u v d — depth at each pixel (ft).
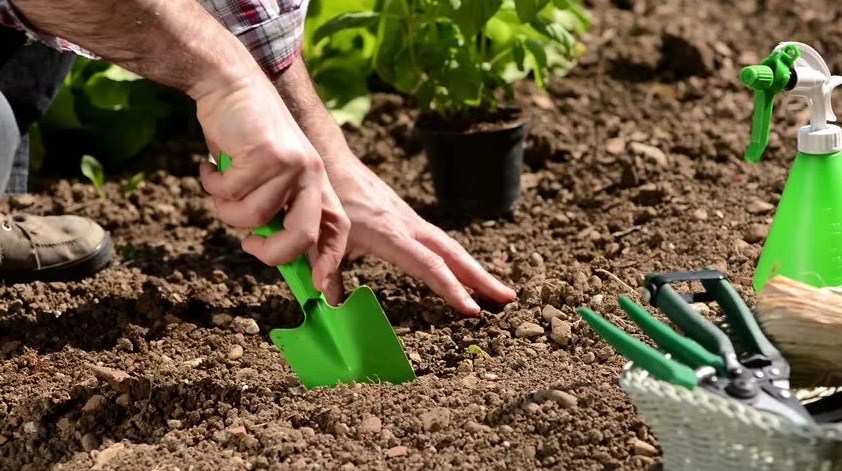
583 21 6.73
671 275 4.67
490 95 6.43
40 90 5.96
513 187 6.38
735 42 7.82
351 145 7.04
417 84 6.37
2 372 5.41
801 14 8.09
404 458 4.78
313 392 5.09
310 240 4.83
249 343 5.51
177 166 6.98
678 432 4.41
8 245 5.84
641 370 4.46
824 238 5.16
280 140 4.74
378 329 5.08
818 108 5.11
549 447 4.75
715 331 4.49
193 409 5.13
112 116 6.98
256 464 4.82
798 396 4.69
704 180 6.50
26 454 5.06
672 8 8.27
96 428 5.10
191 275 5.98
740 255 5.80
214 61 4.73
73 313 5.73
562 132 7.00
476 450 4.79
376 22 6.70
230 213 4.84
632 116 7.18
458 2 5.99
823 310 4.57
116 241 6.41
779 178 6.45
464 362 5.24
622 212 6.30
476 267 5.54
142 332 5.57
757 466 4.32
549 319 5.42
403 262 5.44
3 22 4.85
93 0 4.63
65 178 6.93
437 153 6.31
